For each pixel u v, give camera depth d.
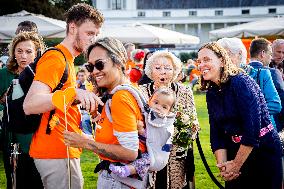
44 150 3.06
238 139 3.33
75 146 2.62
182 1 84.81
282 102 4.43
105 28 17.27
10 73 4.17
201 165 7.18
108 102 2.61
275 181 3.36
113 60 2.63
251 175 3.36
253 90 3.21
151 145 2.69
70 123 3.14
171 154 3.74
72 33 3.06
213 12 84.31
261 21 16.56
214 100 3.40
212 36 17.14
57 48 2.97
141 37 16.73
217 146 3.47
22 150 3.32
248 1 83.88
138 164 2.64
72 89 2.67
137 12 84.00
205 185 6.07
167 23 84.94
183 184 3.86
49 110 2.76
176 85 3.99
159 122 2.70
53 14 44.09
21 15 13.91
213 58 3.28
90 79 2.84
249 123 3.15
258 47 4.54
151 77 4.01
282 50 5.86
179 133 3.71
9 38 12.54
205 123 11.94
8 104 3.03
